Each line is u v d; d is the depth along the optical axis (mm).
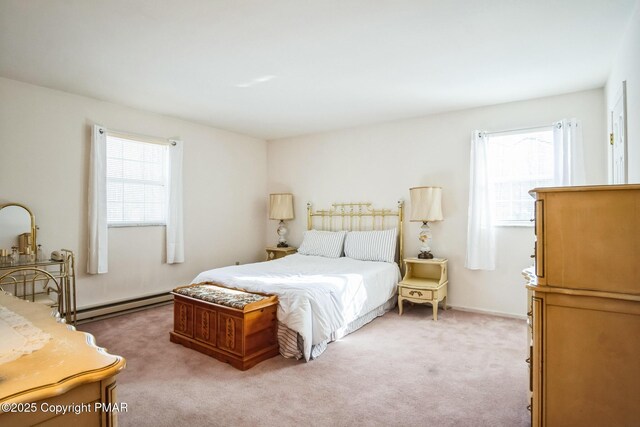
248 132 5664
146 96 3949
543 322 1583
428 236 4379
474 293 4316
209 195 5285
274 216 5688
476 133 4191
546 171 3982
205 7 2230
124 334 3480
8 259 3262
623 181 2557
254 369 2711
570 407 1544
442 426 1975
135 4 2197
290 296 2951
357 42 2693
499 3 2184
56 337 1208
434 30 2514
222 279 3516
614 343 1471
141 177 4523
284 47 2773
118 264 4246
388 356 2961
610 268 1465
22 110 3520
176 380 2529
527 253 4004
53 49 2814
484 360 2875
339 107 4324
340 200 5410
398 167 4879
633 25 2270
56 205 3744
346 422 2014
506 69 3201
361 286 3645
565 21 2395
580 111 3752
